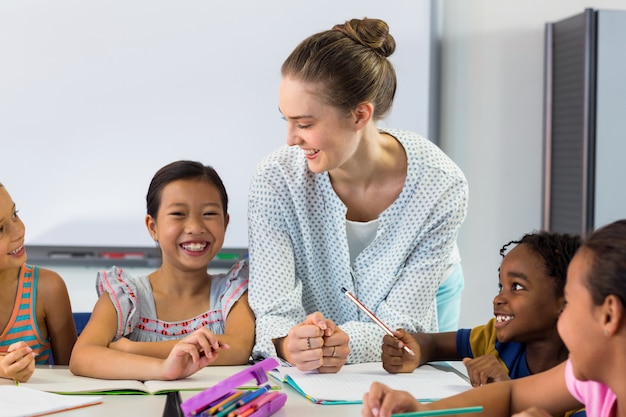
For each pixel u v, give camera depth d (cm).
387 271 184
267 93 347
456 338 180
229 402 134
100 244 346
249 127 347
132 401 146
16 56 339
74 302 345
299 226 184
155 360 163
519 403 133
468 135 361
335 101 161
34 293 191
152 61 343
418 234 181
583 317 105
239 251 348
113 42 342
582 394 124
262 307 181
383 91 171
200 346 160
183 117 346
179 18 343
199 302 191
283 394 144
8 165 342
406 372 167
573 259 108
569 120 344
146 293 190
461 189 183
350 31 168
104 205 345
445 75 359
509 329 163
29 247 343
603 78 329
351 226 183
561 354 164
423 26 352
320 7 347
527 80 362
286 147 188
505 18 360
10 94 339
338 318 192
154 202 190
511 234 365
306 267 188
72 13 340
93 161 344
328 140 163
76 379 164
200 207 188
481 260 366
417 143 182
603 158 331
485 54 360
